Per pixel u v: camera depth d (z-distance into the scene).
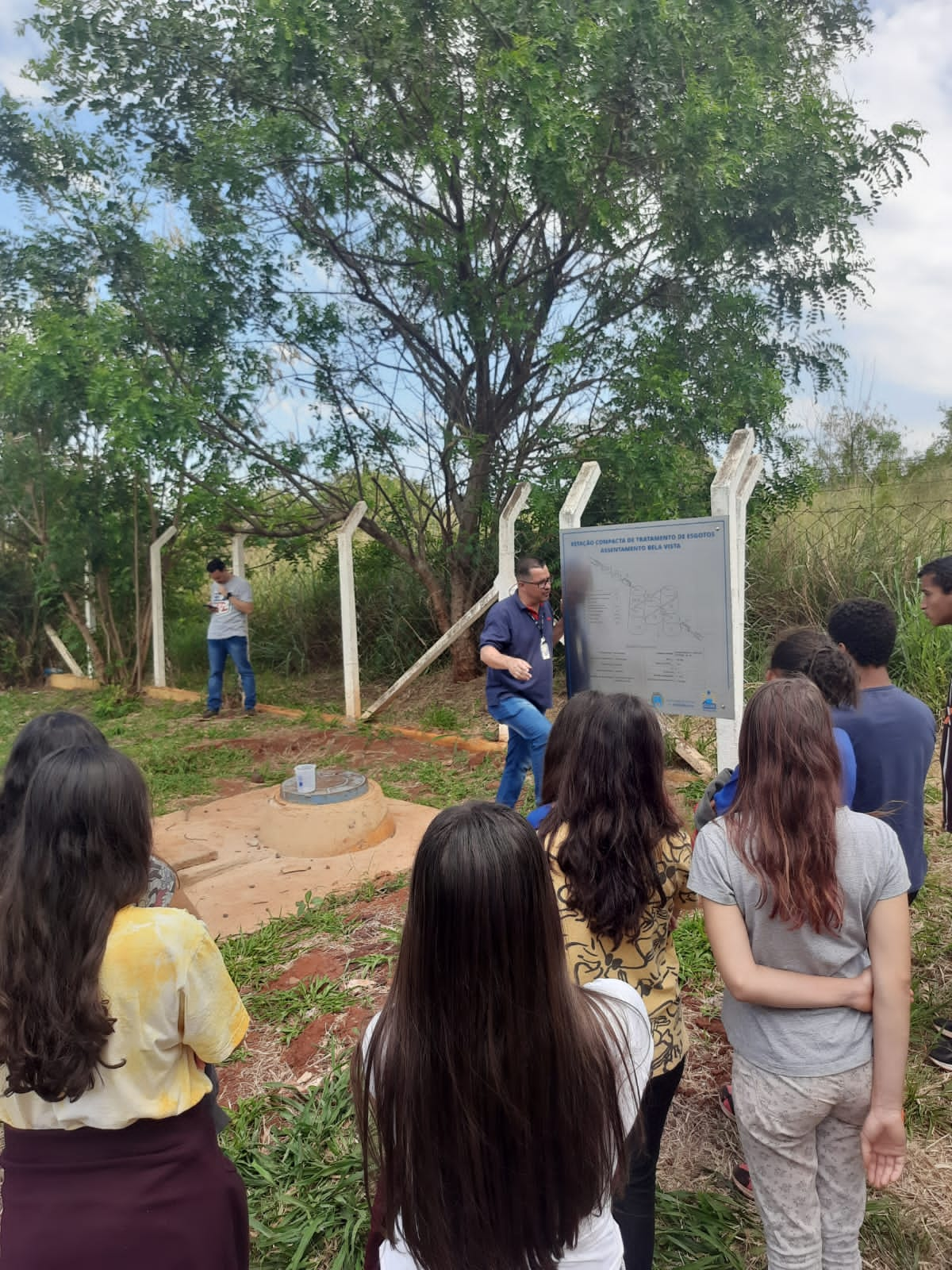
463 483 11.23
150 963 1.78
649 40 8.08
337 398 11.27
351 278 10.85
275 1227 2.89
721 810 2.77
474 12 8.56
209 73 9.81
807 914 2.01
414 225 10.41
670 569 5.45
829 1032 2.06
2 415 12.13
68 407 10.64
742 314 9.55
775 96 8.95
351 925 4.96
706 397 9.47
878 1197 2.90
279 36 8.75
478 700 10.52
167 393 9.79
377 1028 1.54
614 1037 1.58
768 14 9.24
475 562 11.20
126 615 14.06
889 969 2.02
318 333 10.93
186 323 10.55
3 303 11.91
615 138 8.73
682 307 9.72
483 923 1.41
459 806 1.54
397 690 9.90
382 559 12.57
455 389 10.91
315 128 9.71
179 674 14.34
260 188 10.15
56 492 13.06
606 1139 1.49
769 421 9.52
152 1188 1.79
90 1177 1.78
